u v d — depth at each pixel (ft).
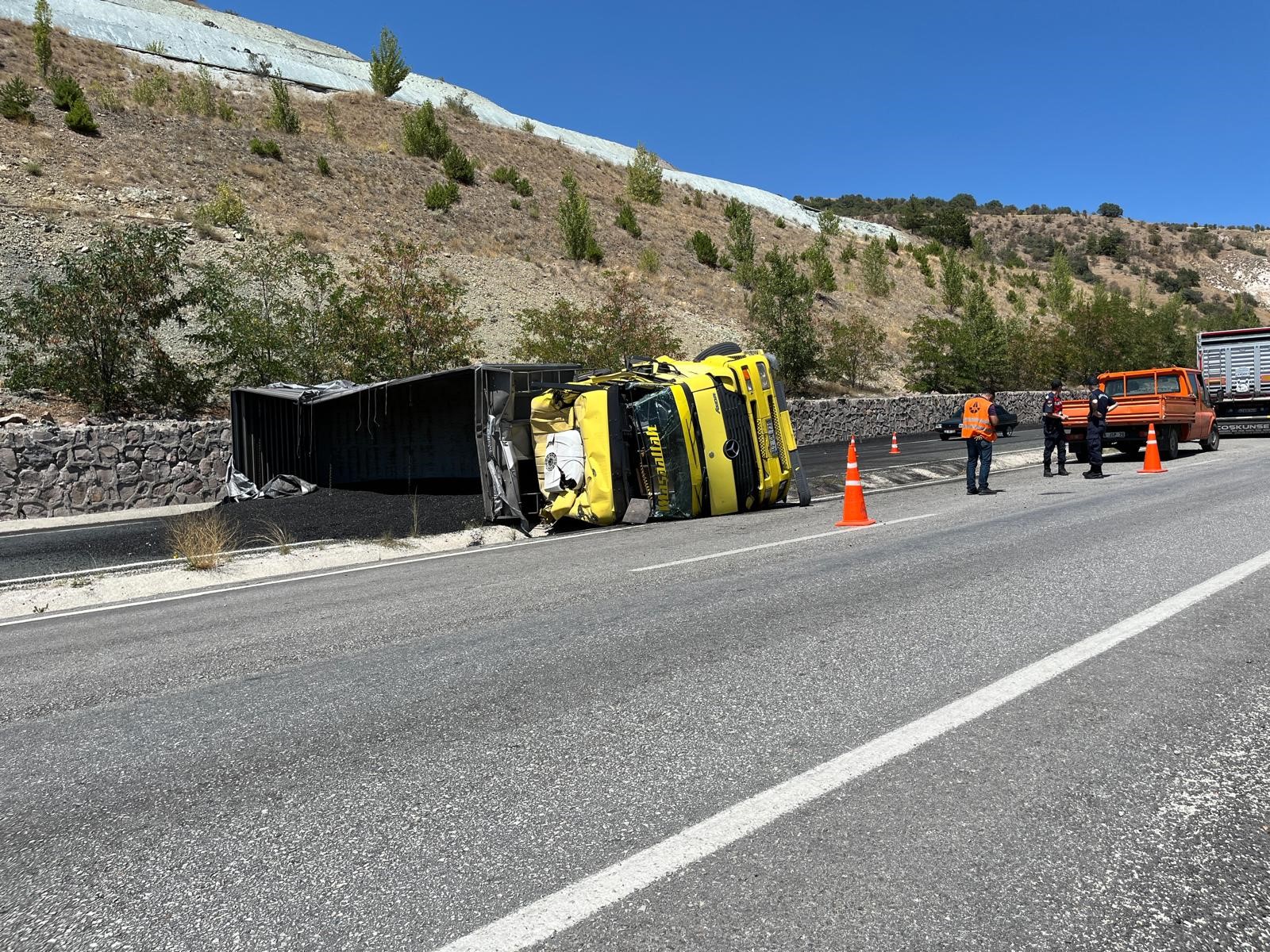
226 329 60.34
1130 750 10.86
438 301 64.59
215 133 108.99
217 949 7.52
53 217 72.49
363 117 146.72
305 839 9.48
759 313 102.83
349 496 46.19
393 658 16.96
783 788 10.16
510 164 151.12
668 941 7.32
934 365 121.08
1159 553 23.88
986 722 11.93
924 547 26.76
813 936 7.32
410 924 7.75
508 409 39.55
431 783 10.81
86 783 11.51
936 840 8.84
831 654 15.48
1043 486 44.80
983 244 257.55
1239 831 8.86
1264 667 13.82
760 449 40.68
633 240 135.95
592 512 38.19
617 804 9.97
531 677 15.06
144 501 49.34
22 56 115.55
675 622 18.48
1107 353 144.77
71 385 52.85
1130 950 7.03
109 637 21.03
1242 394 79.30
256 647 18.76
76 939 7.78
